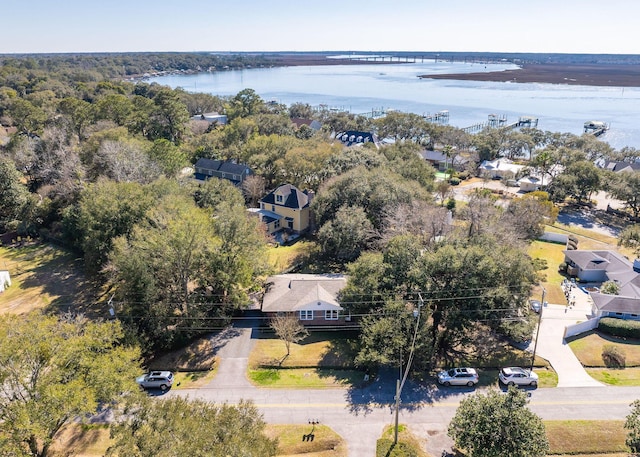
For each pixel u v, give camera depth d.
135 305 36.59
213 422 19.55
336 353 37.56
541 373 34.91
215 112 156.25
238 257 41.19
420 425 29.61
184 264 39.34
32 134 95.12
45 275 52.69
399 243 39.50
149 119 99.31
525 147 119.12
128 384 26.81
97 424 29.55
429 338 34.41
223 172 80.31
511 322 36.38
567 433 28.62
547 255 59.34
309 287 42.38
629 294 44.53
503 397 25.66
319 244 57.09
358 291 38.06
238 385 33.81
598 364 35.94
